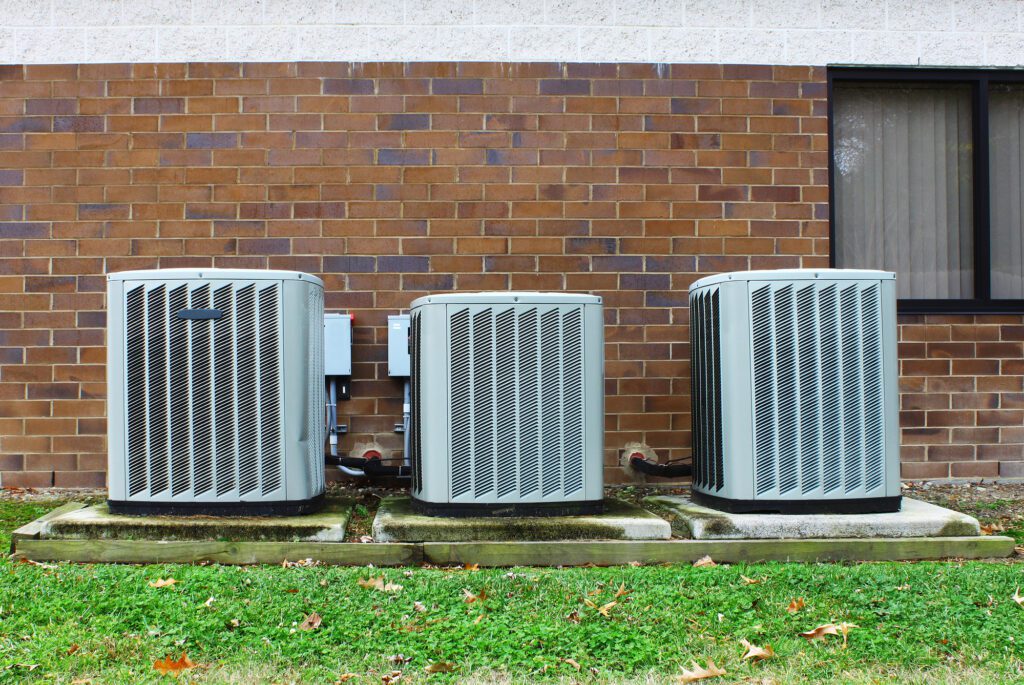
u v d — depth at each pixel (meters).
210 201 5.51
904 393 5.75
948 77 5.90
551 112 5.60
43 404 5.46
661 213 5.63
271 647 3.02
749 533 4.21
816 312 4.36
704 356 4.65
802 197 5.70
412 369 4.55
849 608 3.41
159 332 4.21
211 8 5.53
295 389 4.28
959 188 6.07
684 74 5.66
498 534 4.17
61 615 3.24
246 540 4.07
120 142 5.50
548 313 4.36
